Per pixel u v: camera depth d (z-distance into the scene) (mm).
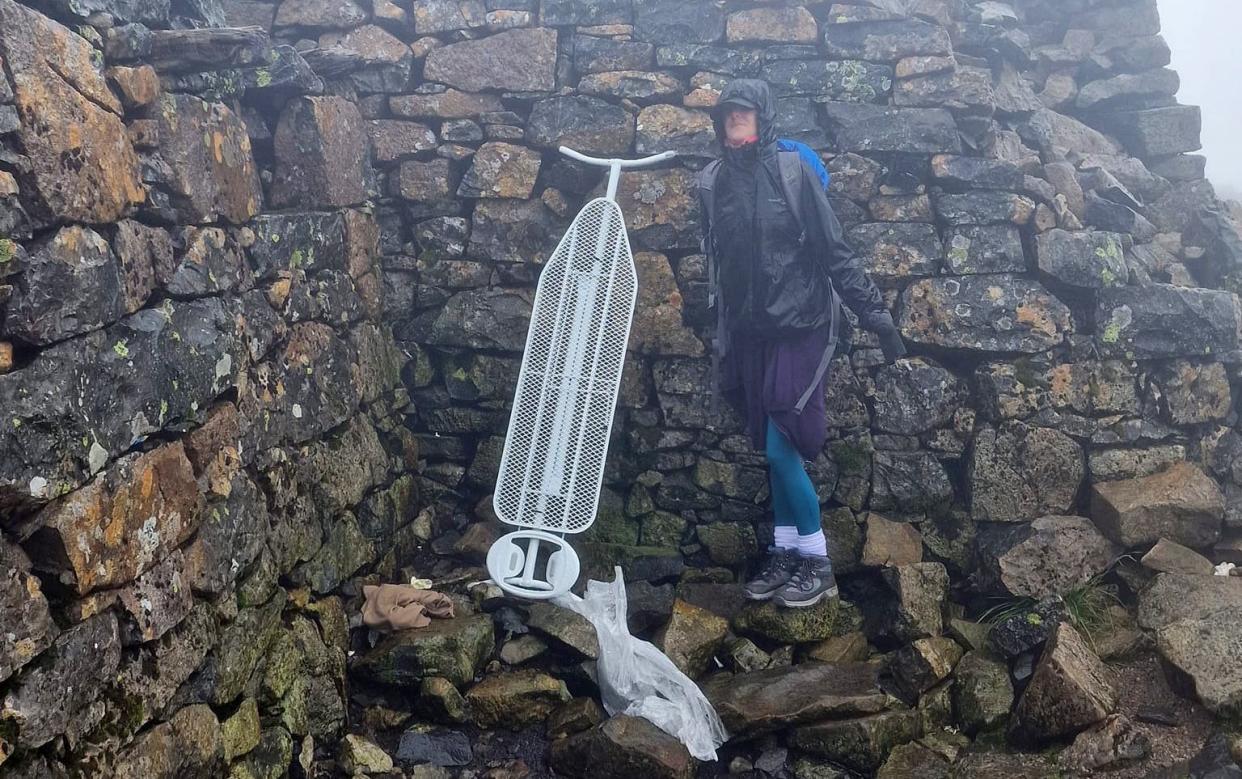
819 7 4066
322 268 3492
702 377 4082
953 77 3955
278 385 3062
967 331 3900
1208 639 3145
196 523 2486
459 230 4156
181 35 2715
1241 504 3805
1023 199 3904
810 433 3500
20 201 1985
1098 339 3895
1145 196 4410
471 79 4094
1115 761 2967
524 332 4148
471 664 3359
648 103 4059
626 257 3672
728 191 3443
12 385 1882
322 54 3617
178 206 2633
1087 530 3736
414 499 4164
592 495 3545
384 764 3084
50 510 1967
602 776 3084
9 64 1964
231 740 2615
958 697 3404
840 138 3977
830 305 3490
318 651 3123
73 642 2010
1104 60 4582
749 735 3281
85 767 2021
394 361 4156
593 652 3486
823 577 3660
